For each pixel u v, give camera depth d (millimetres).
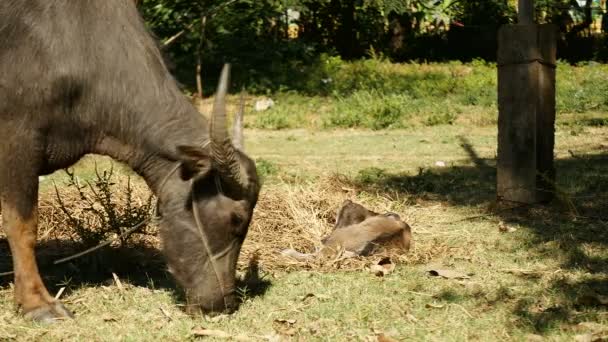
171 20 19953
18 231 6359
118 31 6379
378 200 10094
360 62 25891
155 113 6301
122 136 6375
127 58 6344
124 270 7688
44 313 6324
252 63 22859
